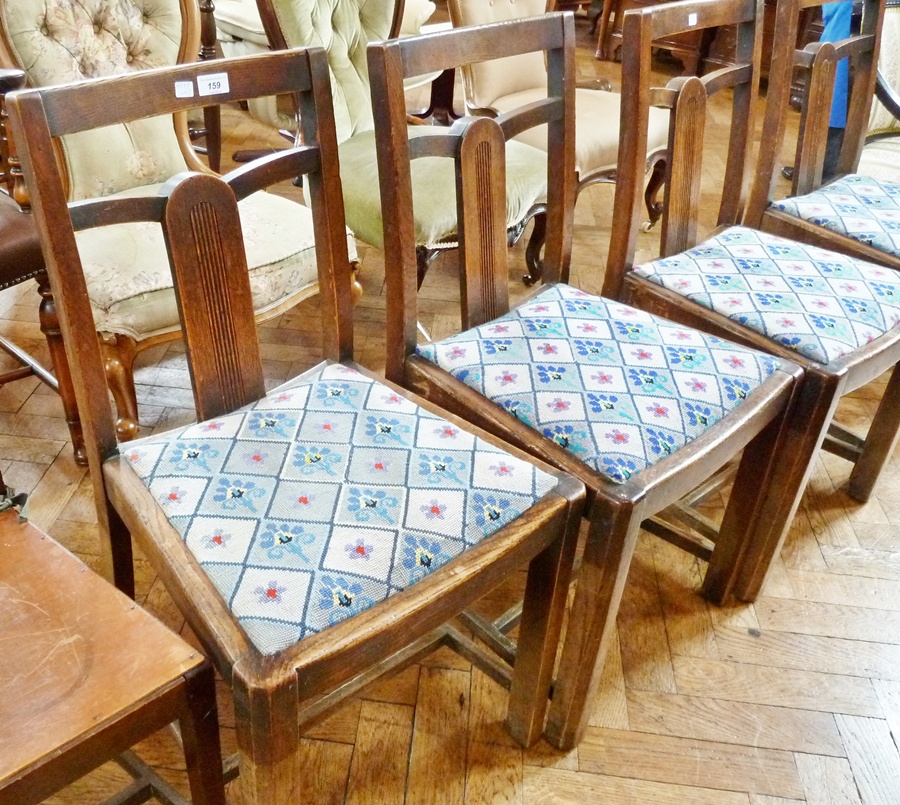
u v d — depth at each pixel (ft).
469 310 3.73
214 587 2.42
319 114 3.06
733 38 12.51
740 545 4.16
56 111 2.44
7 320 6.17
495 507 2.76
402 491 2.76
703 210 8.82
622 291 4.32
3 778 1.94
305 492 2.73
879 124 6.77
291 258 4.82
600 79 8.43
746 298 4.06
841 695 4.01
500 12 7.06
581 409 3.20
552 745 3.70
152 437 3.01
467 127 3.38
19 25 4.52
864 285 4.24
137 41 5.06
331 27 6.01
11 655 2.23
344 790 3.45
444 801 3.45
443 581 2.54
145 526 2.61
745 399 3.42
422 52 3.14
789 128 11.59
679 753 3.71
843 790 3.61
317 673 2.30
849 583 4.62
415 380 3.53
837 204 5.13
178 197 2.78
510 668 3.69
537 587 3.13
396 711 3.78
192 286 2.94
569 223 3.98
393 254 3.37
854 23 5.53
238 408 3.23
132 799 2.99
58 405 5.43
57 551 2.56
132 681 2.20
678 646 4.19
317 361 6.11
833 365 3.68
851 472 5.21
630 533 2.98
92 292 4.33
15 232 4.08
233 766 3.14
